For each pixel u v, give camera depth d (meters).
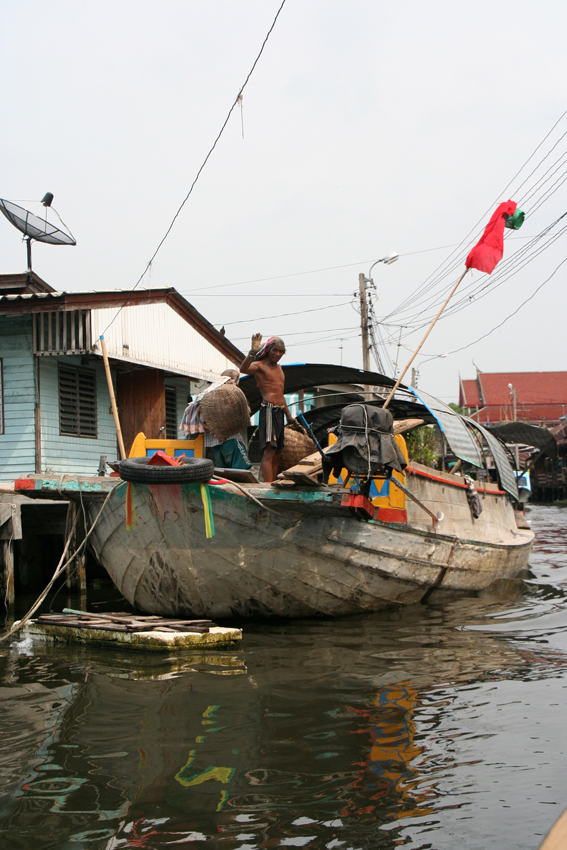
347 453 6.46
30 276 14.14
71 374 13.32
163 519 6.85
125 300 13.48
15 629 7.10
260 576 7.11
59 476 7.12
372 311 21.80
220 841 3.03
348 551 7.45
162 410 14.48
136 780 3.61
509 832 3.03
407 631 7.01
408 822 3.14
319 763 3.76
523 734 4.08
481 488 10.67
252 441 11.66
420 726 4.25
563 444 43.59
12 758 3.92
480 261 7.39
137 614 8.18
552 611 8.12
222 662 5.82
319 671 5.50
